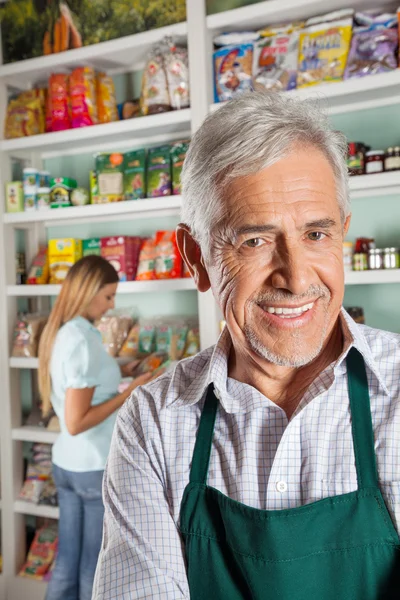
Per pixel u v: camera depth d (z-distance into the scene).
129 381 2.38
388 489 0.79
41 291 2.72
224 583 0.86
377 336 0.92
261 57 2.23
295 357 0.83
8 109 2.87
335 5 2.13
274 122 0.78
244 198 0.79
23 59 2.92
